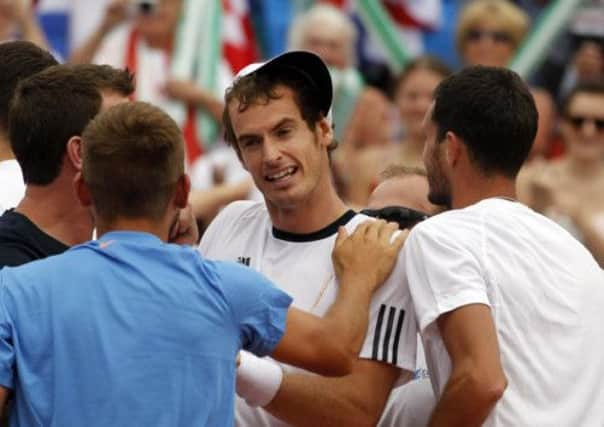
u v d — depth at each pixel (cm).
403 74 3362
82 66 1920
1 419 1702
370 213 2155
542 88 3684
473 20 3600
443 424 1853
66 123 1877
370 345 1930
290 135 1927
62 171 1880
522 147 1980
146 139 1728
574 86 3491
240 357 1848
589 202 3316
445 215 1944
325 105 1948
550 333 1906
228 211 2055
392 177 2259
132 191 1733
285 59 1925
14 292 1714
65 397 1681
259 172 1933
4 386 1689
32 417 1688
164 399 1686
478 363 1842
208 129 3388
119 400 1677
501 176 1978
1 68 2111
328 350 1806
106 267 1716
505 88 1975
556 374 1898
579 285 1936
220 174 3344
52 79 1892
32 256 1855
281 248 1981
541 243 1938
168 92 3381
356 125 3506
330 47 3500
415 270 1914
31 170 1886
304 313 1800
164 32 3403
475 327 1859
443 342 1898
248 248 2002
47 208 1884
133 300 1703
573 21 3691
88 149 1741
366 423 1920
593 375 1923
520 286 1902
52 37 3469
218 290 1728
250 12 3522
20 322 1702
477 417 1844
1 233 1861
